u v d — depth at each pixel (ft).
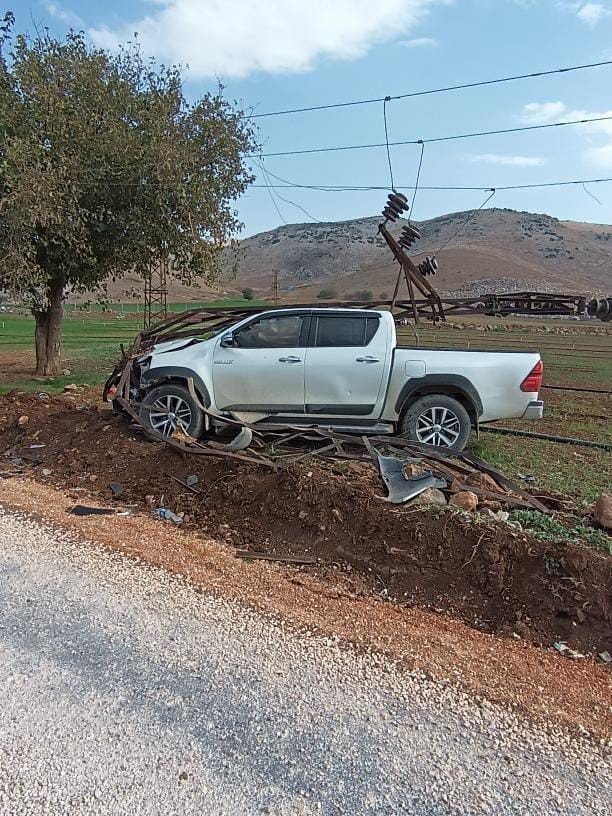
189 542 17.63
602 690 11.69
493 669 12.12
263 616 13.56
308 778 8.96
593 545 15.69
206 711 10.34
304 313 26.07
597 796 8.93
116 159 43.55
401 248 29.09
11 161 37.70
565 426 35.37
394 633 13.23
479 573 15.07
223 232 51.21
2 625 12.80
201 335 30.99
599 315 26.73
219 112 50.47
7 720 9.95
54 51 45.19
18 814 8.17
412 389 25.34
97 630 12.69
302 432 24.06
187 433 25.70
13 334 103.65
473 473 20.43
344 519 17.38
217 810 8.32
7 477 23.22
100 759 9.17
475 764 9.44
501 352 26.05
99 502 20.83
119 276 52.60
